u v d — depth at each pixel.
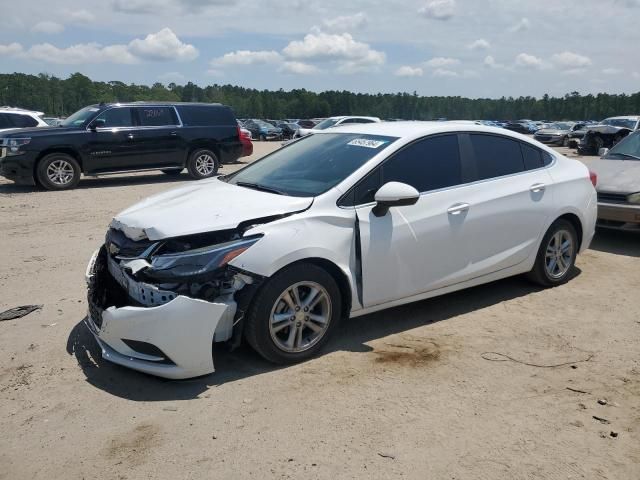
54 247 7.32
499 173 5.07
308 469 2.89
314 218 3.97
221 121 14.33
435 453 3.02
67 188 12.50
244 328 3.81
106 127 12.80
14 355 4.16
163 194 4.68
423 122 5.14
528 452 3.03
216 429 3.24
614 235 8.09
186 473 2.88
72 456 3.02
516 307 5.12
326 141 4.99
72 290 5.61
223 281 3.67
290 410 3.43
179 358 3.54
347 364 4.01
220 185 4.75
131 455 3.02
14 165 11.98
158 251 3.73
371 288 4.24
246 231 3.78
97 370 3.93
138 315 3.51
